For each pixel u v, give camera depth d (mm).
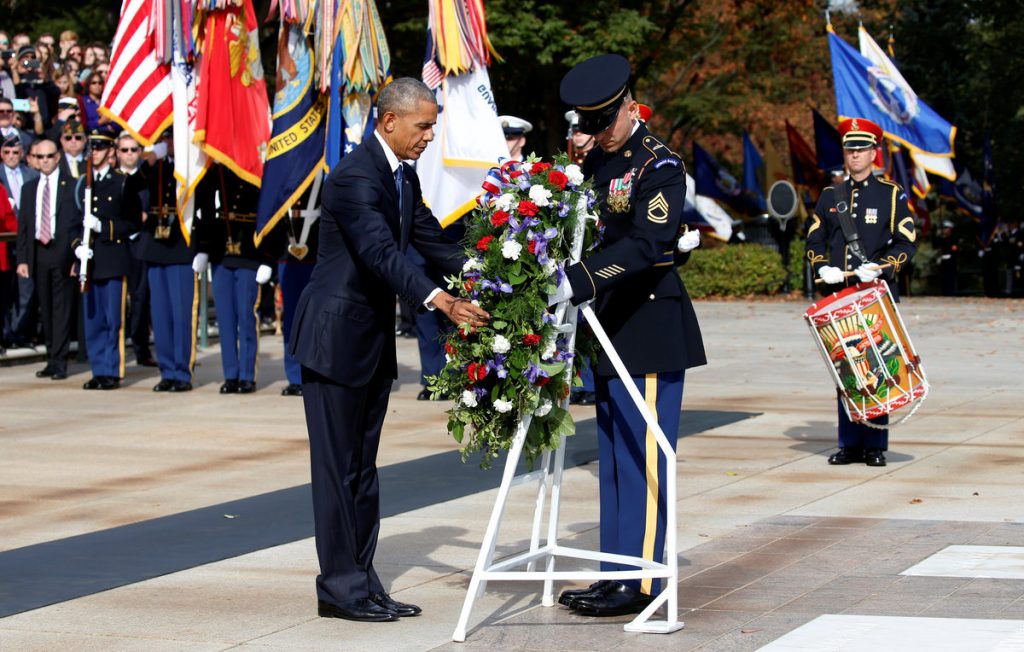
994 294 70688
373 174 12383
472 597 11961
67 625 12625
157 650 11797
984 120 84688
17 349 35188
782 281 59562
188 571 14656
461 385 12250
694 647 11516
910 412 19266
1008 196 84062
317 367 12414
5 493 19062
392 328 12914
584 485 18984
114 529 16766
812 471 19656
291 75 26609
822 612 12500
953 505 17188
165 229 28969
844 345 18953
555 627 12320
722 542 15430
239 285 29094
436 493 18531
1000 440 22031
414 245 13180
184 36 27188
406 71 63094
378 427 13047
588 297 12102
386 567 14664
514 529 16328
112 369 30297
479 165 25922
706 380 30094
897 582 13500
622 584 12727
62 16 76000
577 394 26609
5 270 33750
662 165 12406
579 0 60062
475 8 26125
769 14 79812
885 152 53406
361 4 26375
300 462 21234
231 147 27125
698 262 58125
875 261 19922
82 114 36719
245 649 11789
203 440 23375
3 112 35375
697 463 20328
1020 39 79062
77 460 21609
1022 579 13469
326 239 12664
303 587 13938
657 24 65438
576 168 12102
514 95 67625
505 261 11930
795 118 87750
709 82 84688
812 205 65062
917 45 84688
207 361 35344
